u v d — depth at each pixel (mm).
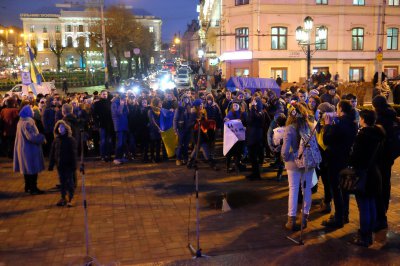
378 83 25812
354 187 5535
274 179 9703
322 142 6844
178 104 11758
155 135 11828
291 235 6203
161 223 6828
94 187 9211
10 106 12727
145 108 11969
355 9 39000
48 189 9180
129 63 62031
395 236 6062
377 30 39594
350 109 6375
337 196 6402
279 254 5445
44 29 107188
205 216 7148
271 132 9242
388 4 39500
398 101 18359
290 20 38156
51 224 6867
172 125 11992
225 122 10336
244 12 38500
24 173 8531
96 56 95688
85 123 13133
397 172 10000
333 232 6285
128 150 12531
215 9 50125
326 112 6609
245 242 5965
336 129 6203
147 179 9930
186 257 5496
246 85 16516
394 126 6258
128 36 55688
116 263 5312
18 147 8547
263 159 11383
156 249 5773
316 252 5504
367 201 5672
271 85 17094
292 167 6289
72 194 7898
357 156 5543
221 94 15305
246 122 10258
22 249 5863
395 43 40125
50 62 106625
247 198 8195
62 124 7762
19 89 32000
